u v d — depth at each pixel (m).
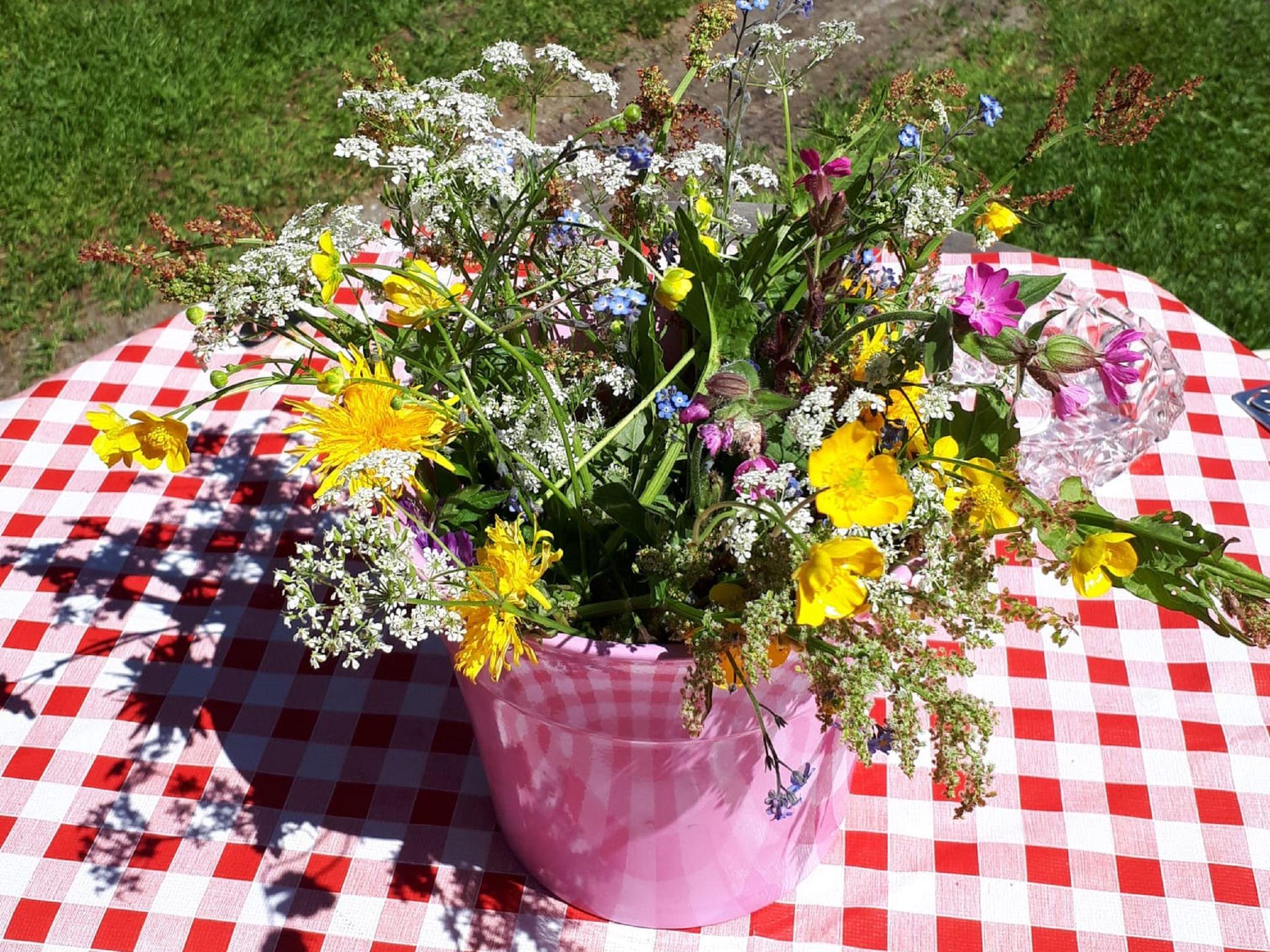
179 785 1.01
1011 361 0.67
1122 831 0.95
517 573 0.64
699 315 0.71
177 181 2.86
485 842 0.97
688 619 0.65
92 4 3.16
